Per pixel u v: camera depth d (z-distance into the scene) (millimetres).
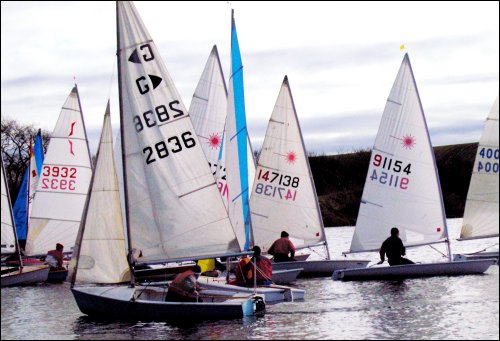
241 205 69062
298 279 73812
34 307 59969
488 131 74938
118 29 55062
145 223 54500
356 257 102000
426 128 76875
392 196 76938
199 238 55562
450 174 160500
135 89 54969
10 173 152500
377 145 77188
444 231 76250
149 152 54906
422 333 45906
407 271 69875
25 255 88188
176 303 50688
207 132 83250
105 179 54031
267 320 50812
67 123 89250
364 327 48094
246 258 57500
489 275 69000
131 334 47406
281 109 80812
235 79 69125
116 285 57406
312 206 81125
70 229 89125
